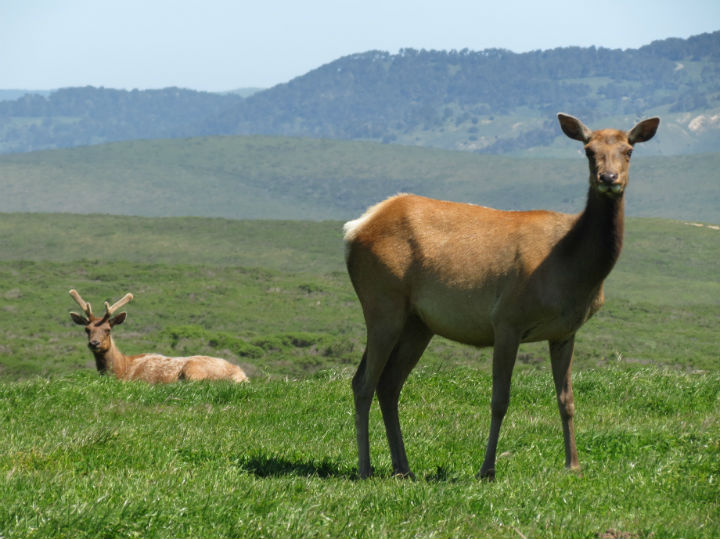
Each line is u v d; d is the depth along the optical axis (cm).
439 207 1884
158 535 1227
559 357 1831
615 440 1978
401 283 1842
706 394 2698
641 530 1369
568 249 1727
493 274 1766
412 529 1312
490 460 1733
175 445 1858
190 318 17075
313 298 19850
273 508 1365
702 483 1672
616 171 1650
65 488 1362
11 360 11856
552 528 1376
